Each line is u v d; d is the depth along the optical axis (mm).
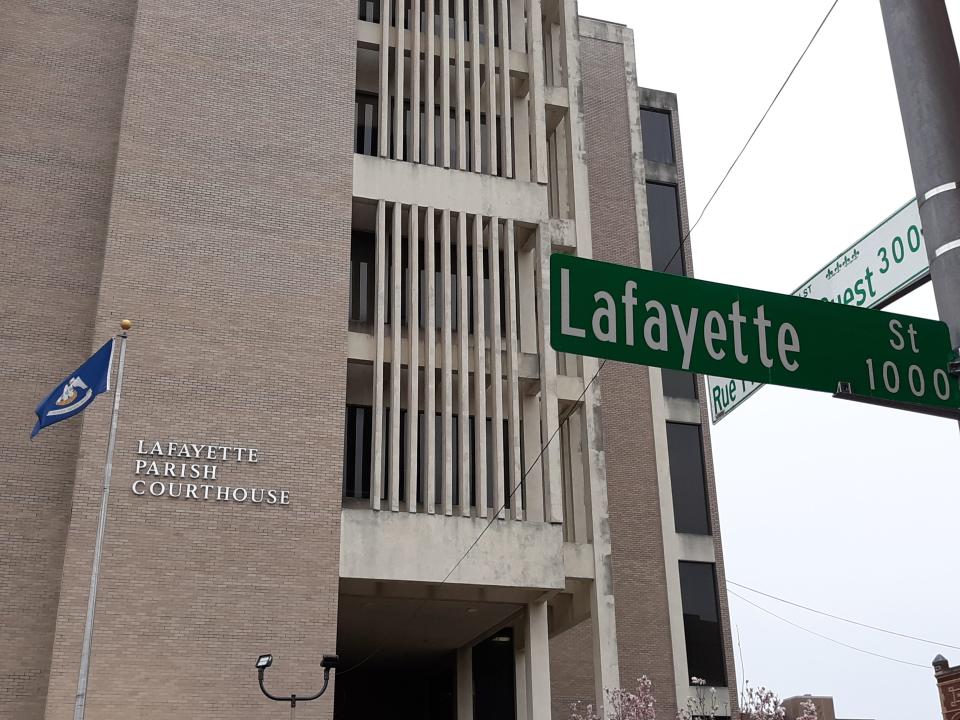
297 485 23359
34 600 22500
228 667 21516
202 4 26969
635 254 33938
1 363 24109
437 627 27844
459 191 26844
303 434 23859
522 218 27094
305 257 25422
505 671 30266
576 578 25641
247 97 26453
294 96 26875
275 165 26031
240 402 23672
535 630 24750
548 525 24531
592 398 26938
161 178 24969
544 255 26922
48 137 26422
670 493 31422
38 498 23266
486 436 25453
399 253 25844
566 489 27328
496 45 29562
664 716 28875
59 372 24484
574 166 28531
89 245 25797
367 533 23359
